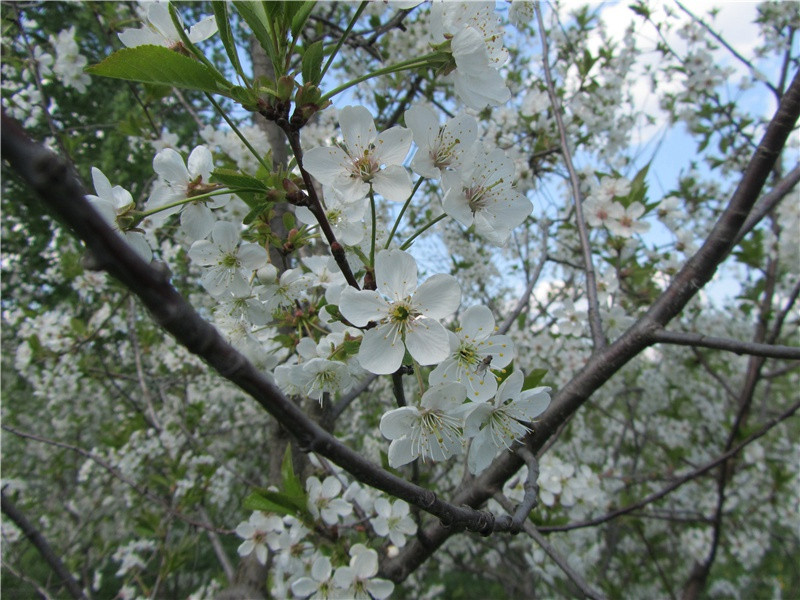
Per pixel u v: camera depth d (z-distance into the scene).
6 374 9.52
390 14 4.61
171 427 5.64
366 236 2.02
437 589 6.93
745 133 6.05
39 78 3.81
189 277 6.32
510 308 7.55
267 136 3.71
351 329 1.87
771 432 8.12
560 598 6.28
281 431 3.48
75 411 7.65
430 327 1.51
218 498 5.59
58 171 0.47
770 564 9.43
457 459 5.45
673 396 6.89
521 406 1.63
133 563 5.23
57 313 6.61
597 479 3.86
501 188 1.65
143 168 7.79
